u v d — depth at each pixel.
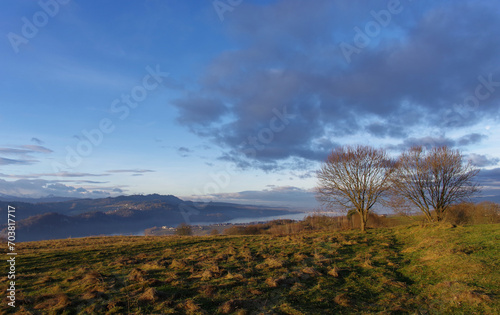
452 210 33.06
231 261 14.21
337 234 23.42
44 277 11.82
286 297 9.16
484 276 9.58
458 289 9.01
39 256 16.73
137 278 11.20
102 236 33.28
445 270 11.02
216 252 17.28
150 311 8.03
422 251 14.44
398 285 10.29
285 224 45.50
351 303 8.83
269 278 10.79
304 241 19.92
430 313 7.99
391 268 12.55
